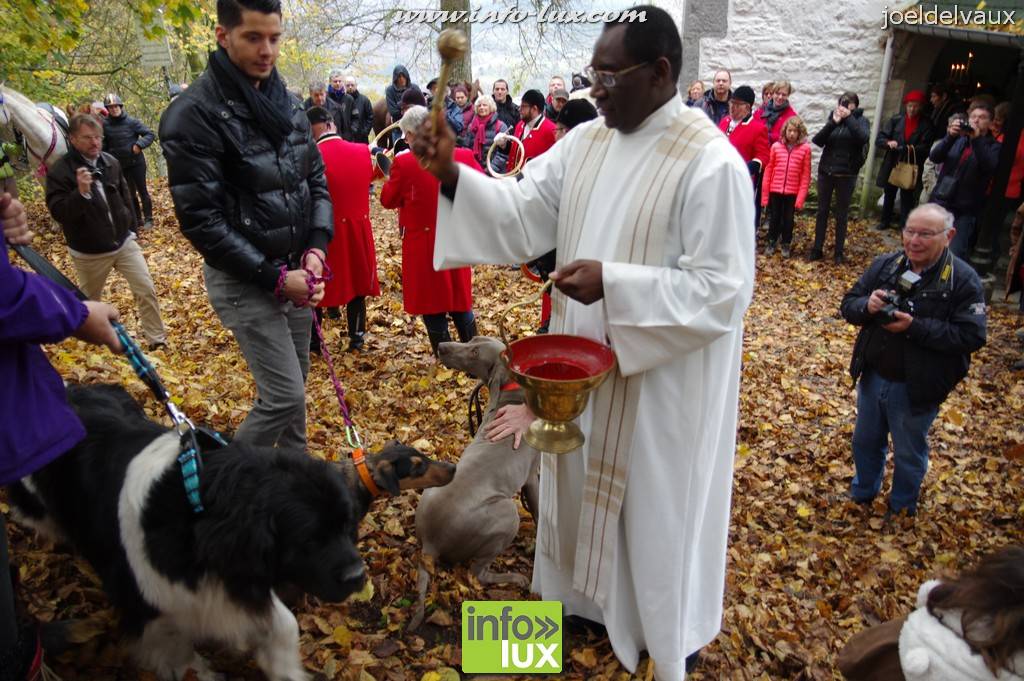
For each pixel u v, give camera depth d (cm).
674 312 241
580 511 300
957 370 439
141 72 1627
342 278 612
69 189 576
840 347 763
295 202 348
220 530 225
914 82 1235
